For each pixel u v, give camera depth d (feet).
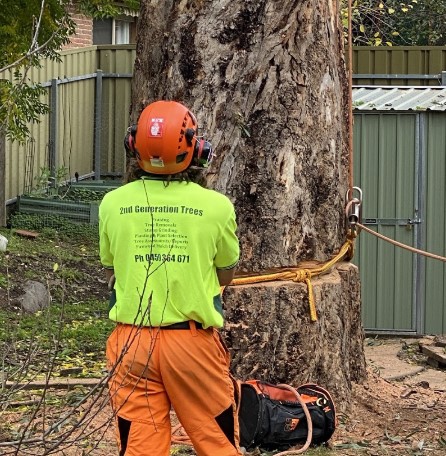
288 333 23.97
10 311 36.94
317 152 24.67
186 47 23.94
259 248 24.04
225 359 17.01
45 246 50.67
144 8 24.70
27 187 60.95
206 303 16.43
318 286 24.56
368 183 42.65
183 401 16.47
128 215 16.65
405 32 92.02
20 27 42.80
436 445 23.49
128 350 16.12
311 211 24.67
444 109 41.78
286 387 22.39
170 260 16.38
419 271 42.78
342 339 25.62
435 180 42.42
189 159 16.75
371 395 27.71
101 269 48.19
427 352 38.37
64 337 34.35
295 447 22.17
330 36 25.02
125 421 16.51
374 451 22.57
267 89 23.85
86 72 70.03
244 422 21.59
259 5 23.70
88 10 48.44
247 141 23.91
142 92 24.80
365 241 42.91
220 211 16.70
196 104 23.89
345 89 26.86
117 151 71.77
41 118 62.95
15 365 26.73
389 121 42.37
